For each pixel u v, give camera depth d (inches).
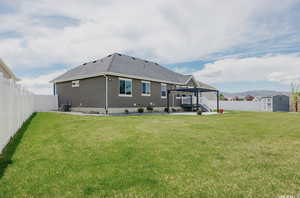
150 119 440.1
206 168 136.6
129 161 150.3
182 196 98.6
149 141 216.2
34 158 156.1
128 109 678.5
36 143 205.8
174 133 264.8
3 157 158.7
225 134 259.9
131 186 109.1
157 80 766.5
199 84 1064.2
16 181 114.1
